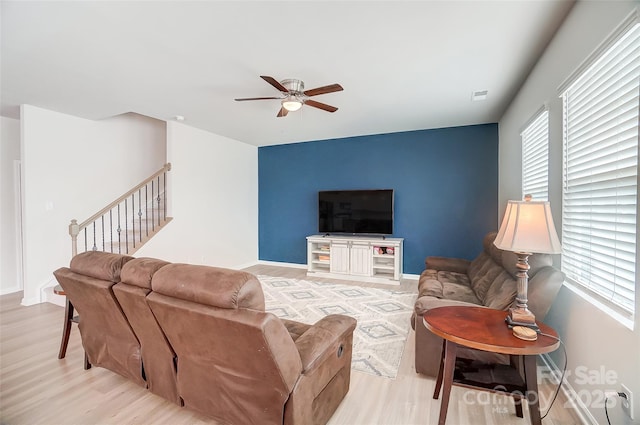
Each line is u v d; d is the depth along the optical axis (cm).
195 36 231
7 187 440
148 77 304
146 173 548
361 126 490
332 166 581
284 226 629
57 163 424
